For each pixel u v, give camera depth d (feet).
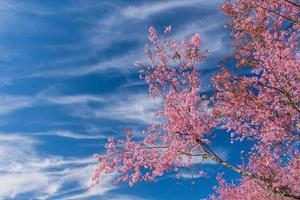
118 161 50.44
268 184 46.85
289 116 45.65
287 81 44.16
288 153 48.19
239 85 45.57
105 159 50.65
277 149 48.34
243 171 46.93
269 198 54.34
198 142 47.21
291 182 48.37
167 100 48.52
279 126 45.57
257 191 56.59
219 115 47.21
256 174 47.39
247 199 57.62
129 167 49.90
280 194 46.24
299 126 44.34
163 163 48.08
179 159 47.85
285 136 46.55
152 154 49.52
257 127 47.44
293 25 47.32
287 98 44.45
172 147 47.70
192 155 47.60
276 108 45.60
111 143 50.65
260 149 49.44
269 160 48.42
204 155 47.37
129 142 50.31
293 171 48.65
